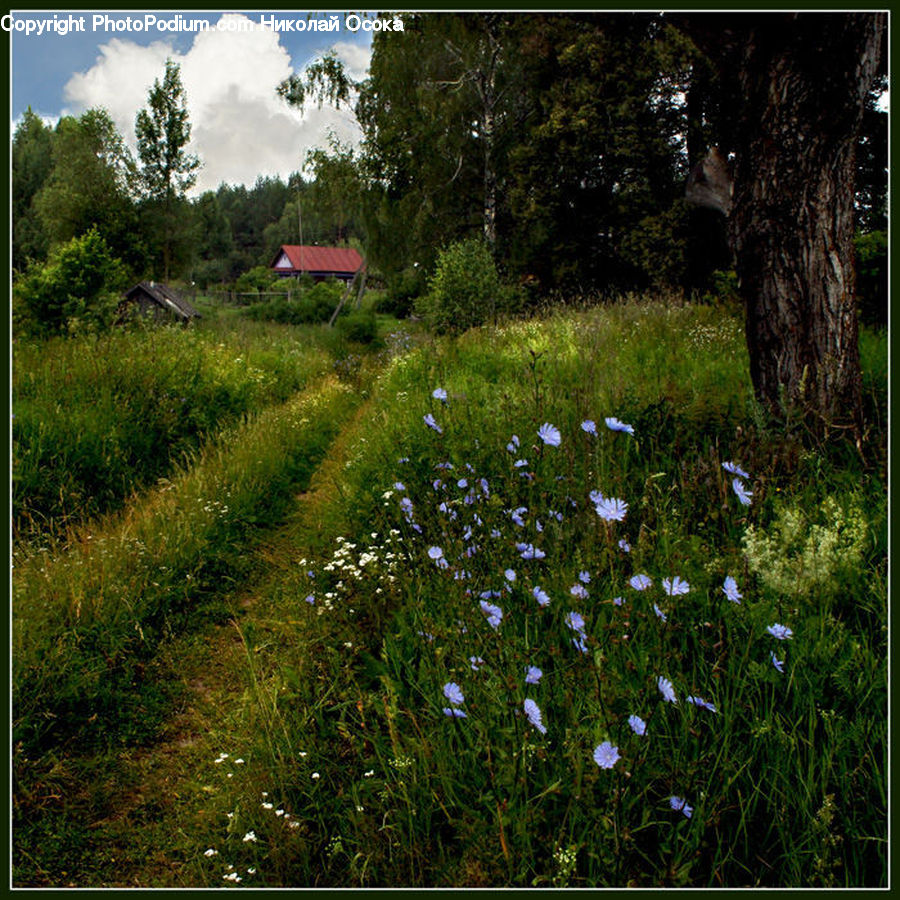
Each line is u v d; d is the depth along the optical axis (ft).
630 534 9.87
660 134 64.08
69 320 38.04
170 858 7.47
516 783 6.23
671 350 23.57
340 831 7.29
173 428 23.50
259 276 210.38
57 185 128.16
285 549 16.61
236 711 9.99
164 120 133.90
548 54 70.18
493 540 9.77
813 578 8.19
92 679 10.44
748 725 6.90
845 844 6.00
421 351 32.78
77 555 13.25
